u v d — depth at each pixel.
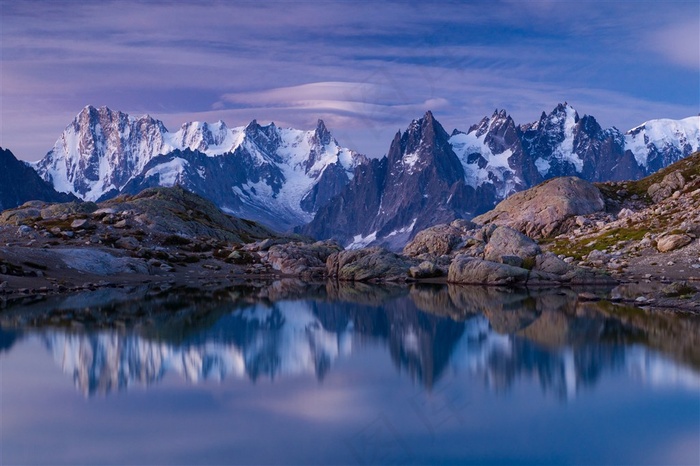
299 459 30.50
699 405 37.09
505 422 34.88
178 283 110.12
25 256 102.25
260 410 37.16
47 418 35.72
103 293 90.62
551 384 41.66
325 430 34.06
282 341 56.81
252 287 105.75
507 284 103.44
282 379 43.78
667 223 119.50
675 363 46.00
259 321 67.81
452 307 78.12
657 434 32.94
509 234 112.31
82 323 64.31
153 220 153.50
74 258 107.94
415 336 59.06
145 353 51.16
